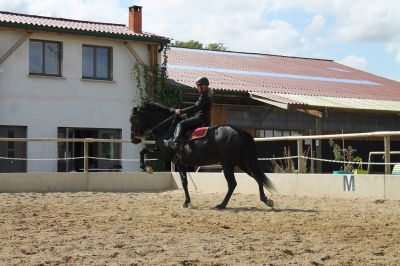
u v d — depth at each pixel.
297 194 15.95
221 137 12.41
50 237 8.63
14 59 24.22
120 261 7.04
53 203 13.79
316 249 7.75
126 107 26.39
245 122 27.34
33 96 24.56
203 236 8.70
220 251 7.59
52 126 24.89
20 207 12.74
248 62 36.88
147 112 13.38
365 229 9.35
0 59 23.83
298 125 28.69
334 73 39.12
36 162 24.34
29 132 24.47
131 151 26.09
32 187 18.03
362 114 30.45
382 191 14.05
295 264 6.91
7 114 24.03
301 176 15.90
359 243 8.19
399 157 31.03
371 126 30.91
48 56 25.06
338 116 29.80
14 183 17.84
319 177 15.45
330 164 29.41
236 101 27.20
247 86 28.31
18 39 24.23
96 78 25.92
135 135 13.51
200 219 10.60
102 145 26.00
